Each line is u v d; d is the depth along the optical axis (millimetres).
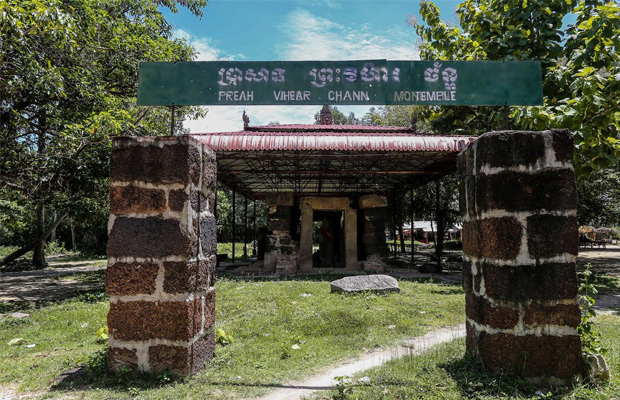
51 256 28781
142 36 13266
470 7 11266
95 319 7039
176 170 4133
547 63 9734
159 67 4766
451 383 3846
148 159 4172
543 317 3869
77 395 3781
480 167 4082
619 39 6438
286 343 5395
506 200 3926
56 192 11711
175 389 3836
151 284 4125
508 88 4758
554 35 10094
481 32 10867
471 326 4344
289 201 14219
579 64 6961
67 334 6191
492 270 3961
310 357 4926
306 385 4094
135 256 4152
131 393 3746
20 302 9461
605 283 11305
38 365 4668
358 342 5555
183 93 4750
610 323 6664
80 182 11547
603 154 5641
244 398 3742
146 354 4125
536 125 5426
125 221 4188
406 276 13039
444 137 11406
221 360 4672
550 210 3912
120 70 14281
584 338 4223
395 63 4805
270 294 8648
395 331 6090
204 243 4527
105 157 11383
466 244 4492
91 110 12312
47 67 9516
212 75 4781
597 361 3887
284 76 4809
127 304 4156
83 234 34969
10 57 9203
